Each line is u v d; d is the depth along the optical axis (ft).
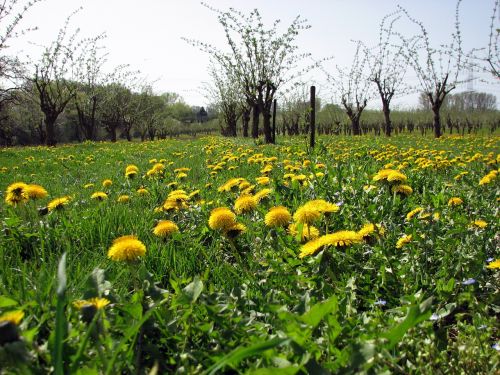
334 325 5.14
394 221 12.46
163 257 9.84
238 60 80.43
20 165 41.11
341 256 8.46
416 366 5.43
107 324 5.31
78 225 12.41
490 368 5.34
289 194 15.28
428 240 9.51
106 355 4.87
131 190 20.48
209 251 10.43
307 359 4.31
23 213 13.98
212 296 6.25
